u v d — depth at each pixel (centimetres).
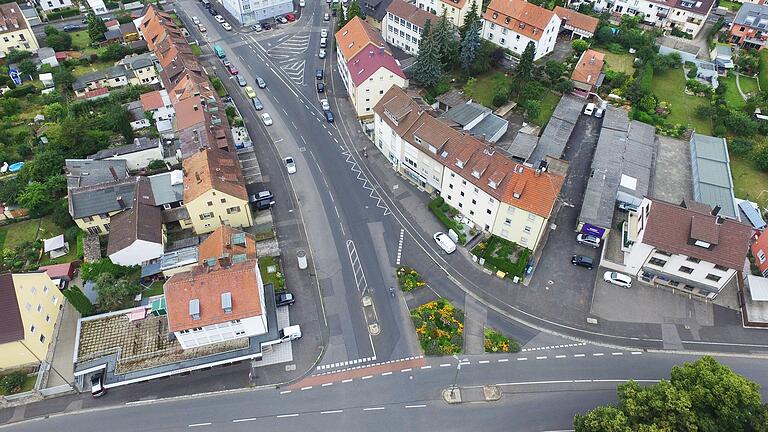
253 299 6038
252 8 13288
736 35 12488
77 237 7756
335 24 13488
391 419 5934
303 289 7275
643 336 6688
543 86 10906
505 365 6400
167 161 9075
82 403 6097
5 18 11438
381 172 9181
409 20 11638
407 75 11094
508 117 10212
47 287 6562
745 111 10250
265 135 9919
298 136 9906
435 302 7038
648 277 7275
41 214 8169
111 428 5891
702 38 12925
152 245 7275
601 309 7000
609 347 6581
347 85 10938
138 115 10106
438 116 9031
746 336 6681
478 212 7881
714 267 6606
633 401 5222
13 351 5869
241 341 6378
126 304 6906
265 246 7788
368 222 8244
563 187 8681
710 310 6981
